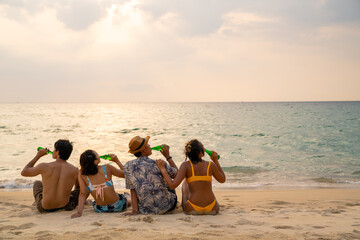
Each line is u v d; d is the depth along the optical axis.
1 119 54.09
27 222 4.21
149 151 4.73
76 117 62.97
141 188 4.53
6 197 7.21
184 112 90.25
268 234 3.59
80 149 19.45
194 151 4.51
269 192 8.05
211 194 4.59
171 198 4.68
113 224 4.03
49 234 3.58
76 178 4.98
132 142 4.62
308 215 4.69
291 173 12.41
